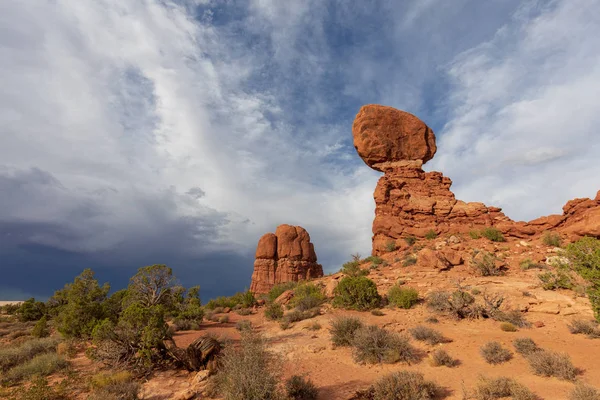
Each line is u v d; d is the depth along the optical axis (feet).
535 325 49.75
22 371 38.88
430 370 36.47
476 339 45.29
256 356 28.35
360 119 148.87
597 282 44.52
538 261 85.61
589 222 94.07
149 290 56.13
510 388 28.17
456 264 90.38
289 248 177.27
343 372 37.42
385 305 68.54
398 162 143.33
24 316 110.73
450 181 136.56
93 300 69.21
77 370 40.81
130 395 30.89
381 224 130.00
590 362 35.22
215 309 104.88
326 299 79.56
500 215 121.70
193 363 38.50
